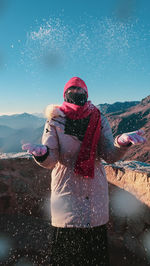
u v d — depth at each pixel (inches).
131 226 86.7
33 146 62.2
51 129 68.7
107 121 74.4
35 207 117.2
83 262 64.6
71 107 69.4
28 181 117.5
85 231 64.7
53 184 69.1
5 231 104.1
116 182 94.7
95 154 68.8
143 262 80.7
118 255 88.6
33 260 90.0
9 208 118.8
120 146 66.2
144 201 81.3
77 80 71.2
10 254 91.9
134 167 93.7
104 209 67.6
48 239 100.0
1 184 117.6
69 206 64.9
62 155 68.5
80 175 66.4
